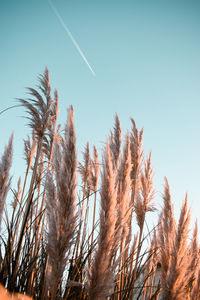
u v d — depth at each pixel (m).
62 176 2.49
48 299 2.71
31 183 3.37
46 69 4.37
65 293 2.76
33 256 3.25
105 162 2.90
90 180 5.80
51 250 2.42
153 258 4.29
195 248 4.25
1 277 2.71
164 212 3.76
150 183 4.71
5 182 2.60
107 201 2.78
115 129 4.81
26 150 4.76
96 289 2.59
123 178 3.90
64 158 2.52
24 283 2.89
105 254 2.67
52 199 2.55
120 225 3.08
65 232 2.42
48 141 4.28
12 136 2.71
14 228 3.16
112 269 2.69
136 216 4.57
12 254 2.97
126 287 3.46
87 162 5.82
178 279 3.22
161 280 3.38
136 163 4.83
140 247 3.79
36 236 3.45
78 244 3.39
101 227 2.73
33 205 3.45
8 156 2.64
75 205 2.51
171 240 3.50
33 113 3.99
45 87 4.25
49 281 2.41
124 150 4.12
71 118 2.64
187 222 3.35
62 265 2.41
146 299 4.02
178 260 3.25
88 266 2.80
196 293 3.85
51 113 4.30
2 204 2.58
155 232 4.46
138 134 4.99
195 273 3.95
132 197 4.67
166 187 3.88
